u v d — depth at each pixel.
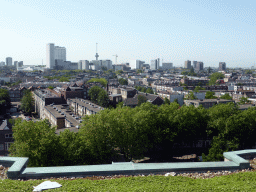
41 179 22.58
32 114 178.38
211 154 60.44
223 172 24.33
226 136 71.88
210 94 175.50
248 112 77.12
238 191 19.78
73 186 20.61
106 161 58.44
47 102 148.62
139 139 66.94
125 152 64.12
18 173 22.56
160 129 71.75
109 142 58.62
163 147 87.75
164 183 21.33
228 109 78.56
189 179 22.31
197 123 78.00
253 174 22.88
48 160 49.78
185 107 80.88
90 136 56.91
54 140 51.66
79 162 52.62
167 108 81.81
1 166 25.28
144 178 22.33
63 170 23.33
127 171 23.56
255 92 197.75
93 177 23.06
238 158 25.72
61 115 112.25
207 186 20.59
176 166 24.34
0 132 84.44
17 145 51.59
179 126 74.56
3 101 162.50
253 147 81.88
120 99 180.12
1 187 20.02
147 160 77.06
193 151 84.62
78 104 143.38
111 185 20.98
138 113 71.50
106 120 61.25
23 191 19.77
